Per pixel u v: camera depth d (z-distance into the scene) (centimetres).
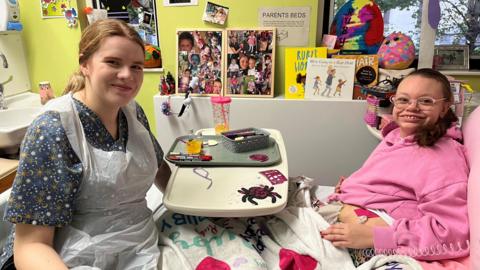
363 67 179
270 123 190
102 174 84
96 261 84
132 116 98
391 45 177
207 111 191
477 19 180
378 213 107
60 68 205
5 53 193
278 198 94
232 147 120
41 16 196
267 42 184
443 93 110
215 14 185
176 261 89
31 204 76
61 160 78
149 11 198
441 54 184
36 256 74
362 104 178
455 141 110
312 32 182
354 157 189
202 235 99
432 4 167
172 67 198
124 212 90
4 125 176
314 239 99
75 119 83
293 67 185
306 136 189
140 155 95
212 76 191
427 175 102
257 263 89
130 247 89
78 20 193
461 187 95
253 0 181
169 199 94
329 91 182
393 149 115
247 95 189
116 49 81
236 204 91
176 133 198
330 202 123
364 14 182
